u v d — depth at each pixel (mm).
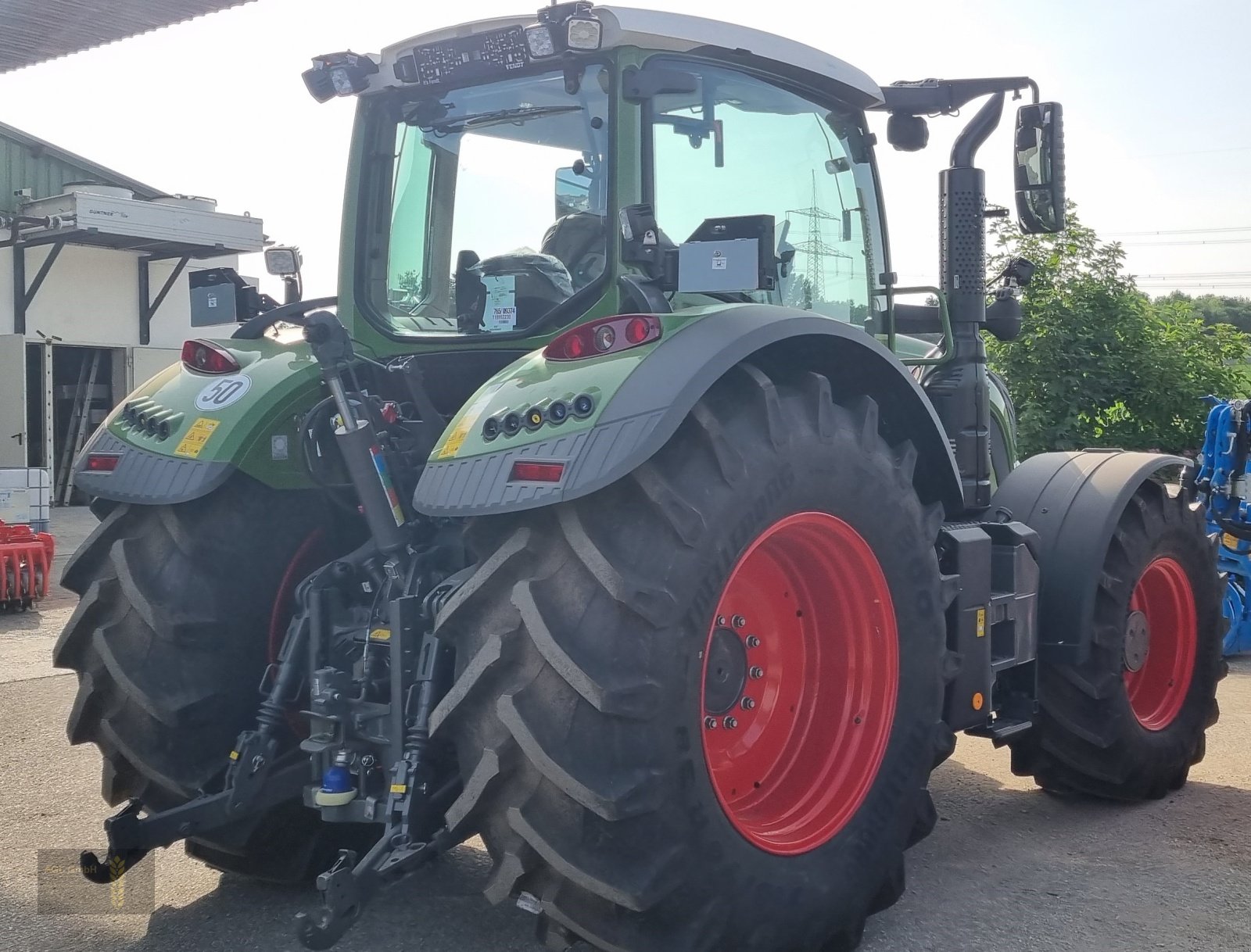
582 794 2307
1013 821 3941
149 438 3174
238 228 15891
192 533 3092
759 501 2604
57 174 16469
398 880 2508
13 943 2938
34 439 15734
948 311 4137
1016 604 3664
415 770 2607
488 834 2473
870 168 3820
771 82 3389
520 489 2408
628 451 2373
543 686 2393
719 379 2730
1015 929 3033
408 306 3436
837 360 3045
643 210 2865
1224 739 4961
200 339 3449
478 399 2664
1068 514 3957
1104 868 3477
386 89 3408
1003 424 5441
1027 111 3811
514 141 3232
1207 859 3557
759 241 2594
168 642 3000
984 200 4176
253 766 2895
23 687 5680
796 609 3074
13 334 15125
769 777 3010
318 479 3094
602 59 3010
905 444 3139
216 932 3014
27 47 8711
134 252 16453
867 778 2963
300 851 3230
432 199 3400
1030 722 3814
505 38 3090
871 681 3008
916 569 3053
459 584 2695
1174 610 4309
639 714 2357
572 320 3041
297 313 3475
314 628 2982
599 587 2420
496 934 3002
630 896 2355
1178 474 4633
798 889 2705
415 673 2754
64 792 4074
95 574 3170
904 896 3264
